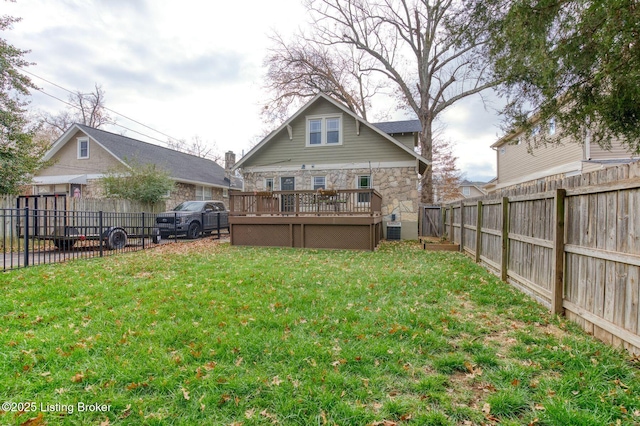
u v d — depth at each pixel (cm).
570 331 334
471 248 830
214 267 664
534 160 1603
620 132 559
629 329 275
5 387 233
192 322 351
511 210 539
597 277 319
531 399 220
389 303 423
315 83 2083
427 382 238
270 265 688
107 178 1356
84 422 202
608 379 238
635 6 390
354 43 1902
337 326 341
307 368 257
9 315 371
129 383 239
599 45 455
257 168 1426
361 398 223
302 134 1382
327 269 647
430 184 1794
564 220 379
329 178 1352
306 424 200
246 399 222
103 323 350
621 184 282
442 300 437
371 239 966
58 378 244
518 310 398
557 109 595
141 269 646
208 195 2116
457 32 662
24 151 1150
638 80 439
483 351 286
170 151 2138
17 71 1148
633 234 271
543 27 491
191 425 198
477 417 203
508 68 596
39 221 885
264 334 319
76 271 622
